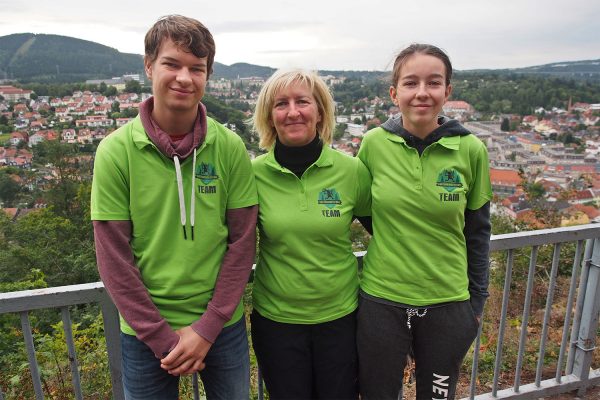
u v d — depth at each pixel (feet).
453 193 6.00
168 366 5.20
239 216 5.74
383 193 6.15
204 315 5.40
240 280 5.57
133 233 5.37
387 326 6.14
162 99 5.24
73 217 76.13
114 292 5.08
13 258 53.42
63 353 12.09
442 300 6.07
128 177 5.24
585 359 8.82
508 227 28.35
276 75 6.03
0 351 14.76
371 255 6.39
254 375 10.47
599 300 8.52
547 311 8.34
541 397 8.74
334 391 6.18
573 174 204.74
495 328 13.70
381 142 6.35
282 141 6.07
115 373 6.33
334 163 6.14
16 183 135.64
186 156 5.32
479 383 10.50
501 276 18.03
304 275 5.89
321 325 6.05
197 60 5.23
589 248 8.42
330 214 5.96
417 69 5.93
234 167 5.69
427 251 6.06
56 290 5.76
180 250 5.38
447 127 6.11
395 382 6.32
